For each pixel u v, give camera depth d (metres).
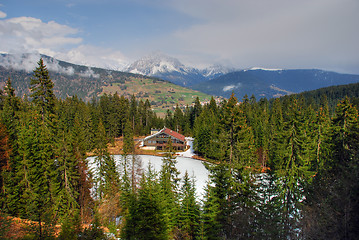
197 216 25.14
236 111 24.66
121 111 98.25
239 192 24.33
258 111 89.62
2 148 27.34
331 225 16.42
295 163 25.58
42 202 28.16
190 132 112.88
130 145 72.50
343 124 31.50
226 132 24.97
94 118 86.56
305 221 18.69
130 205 26.19
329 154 32.06
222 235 22.84
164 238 23.25
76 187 32.25
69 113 83.69
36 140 29.81
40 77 34.44
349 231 15.46
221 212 23.39
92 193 39.47
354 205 15.76
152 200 24.53
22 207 27.86
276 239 18.86
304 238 17.80
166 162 40.41
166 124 120.12
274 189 26.92
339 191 17.34
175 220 26.64
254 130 68.75
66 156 30.41
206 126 71.75
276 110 87.12
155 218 23.78
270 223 20.73
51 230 20.33
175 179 38.16
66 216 28.25
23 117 40.00
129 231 24.75
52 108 35.78
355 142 25.22
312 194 23.59
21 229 22.22
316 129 38.44
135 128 111.75
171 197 29.59
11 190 27.83
